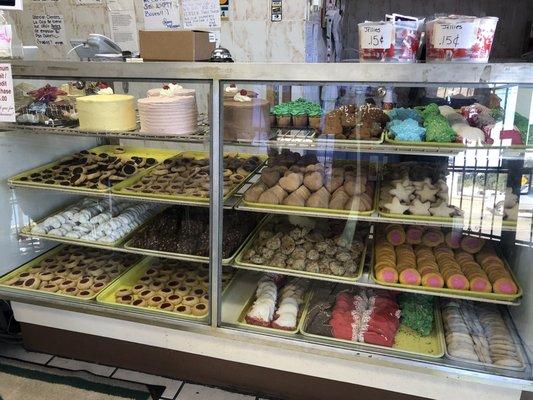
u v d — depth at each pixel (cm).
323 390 173
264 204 174
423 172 168
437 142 149
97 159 226
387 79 137
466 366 151
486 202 160
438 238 176
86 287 201
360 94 154
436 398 158
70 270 213
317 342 164
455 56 131
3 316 222
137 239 201
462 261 170
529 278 152
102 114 170
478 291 161
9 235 212
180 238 193
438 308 178
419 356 156
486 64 128
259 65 146
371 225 183
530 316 151
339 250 180
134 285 203
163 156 221
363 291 183
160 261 218
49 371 198
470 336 162
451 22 128
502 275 160
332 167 175
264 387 181
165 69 157
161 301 190
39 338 208
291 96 159
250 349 175
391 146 154
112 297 196
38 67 172
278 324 173
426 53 139
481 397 153
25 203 218
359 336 164
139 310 185
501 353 153
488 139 146
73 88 184
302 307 183
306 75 143
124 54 195
